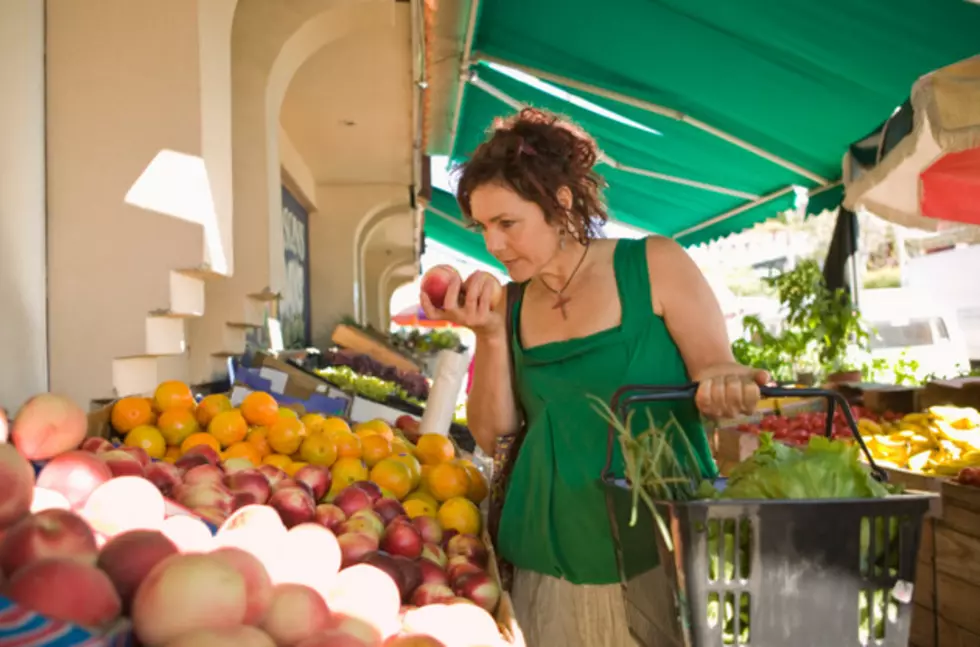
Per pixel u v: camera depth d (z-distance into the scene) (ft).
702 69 20.68
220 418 9.46
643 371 6.52
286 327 31.91
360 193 39.68
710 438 19.88
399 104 26.86
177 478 6.56
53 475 4.90
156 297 10.18
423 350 50.01
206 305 16.94
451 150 37.29
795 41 17.31
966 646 12.36
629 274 6.67
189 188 10.27
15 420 5.23
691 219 35.04
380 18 18.95
